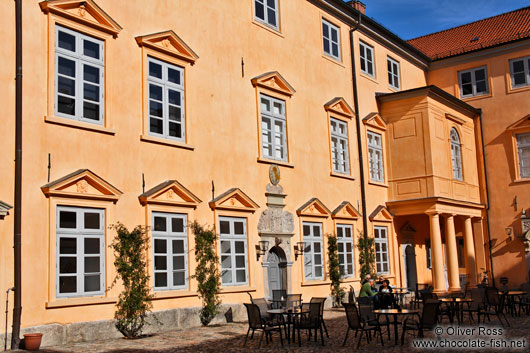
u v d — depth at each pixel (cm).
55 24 1418
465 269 3178
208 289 1691
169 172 1653
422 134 2594
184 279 1653
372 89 2698
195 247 1688
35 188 1327
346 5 2534
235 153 1883
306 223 2162
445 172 2675
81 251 1403
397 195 2641
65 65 1434
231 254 1820
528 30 3183
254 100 1995
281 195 2045
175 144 1673
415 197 2586
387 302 1816
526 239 3003
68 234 1380
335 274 2228
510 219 3070
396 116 2677
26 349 1227
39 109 1359
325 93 2381
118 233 1488
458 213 2761
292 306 1570
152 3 1680
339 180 2373
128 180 1537
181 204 1655
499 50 3172
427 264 2916
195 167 1734
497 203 3111
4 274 1249
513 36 3194
